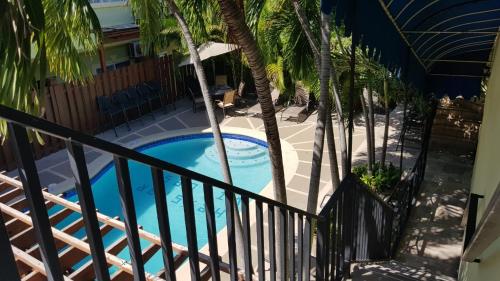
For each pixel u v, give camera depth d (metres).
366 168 9.16
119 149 1.20
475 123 10.09
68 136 1.04
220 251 6.54
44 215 1.05
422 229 6.89
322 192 8.66
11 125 0.94
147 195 9.30
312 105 14.18
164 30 12.70
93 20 4.75
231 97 13.83
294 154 10.65
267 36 6.29
